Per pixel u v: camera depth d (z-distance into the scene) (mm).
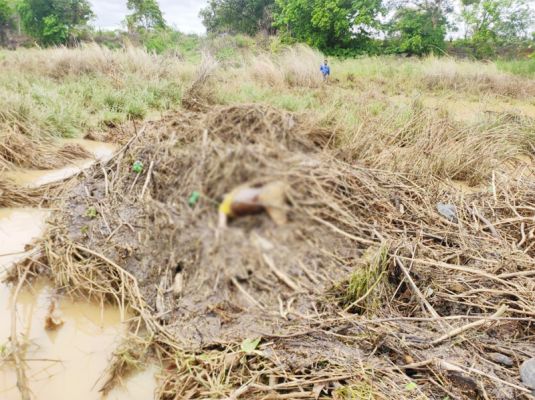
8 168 4195
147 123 3574
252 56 11898
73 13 25312
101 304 2416
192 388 1888
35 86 6711
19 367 1904
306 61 10617
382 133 5211
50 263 2605
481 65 12875
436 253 2951
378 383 1923
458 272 2803
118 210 2898
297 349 2074
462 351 2170
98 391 1944
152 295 2422
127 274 2488
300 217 2080
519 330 2387
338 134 3584
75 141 5527
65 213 2994
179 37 21094
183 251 2311
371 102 7527
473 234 3303
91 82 8141
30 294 2525
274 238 2059
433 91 10445
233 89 8258
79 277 2516
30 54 10914
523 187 4090
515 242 3244
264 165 2008
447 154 4770
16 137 4617
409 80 11148
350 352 2096
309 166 2188
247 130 2242
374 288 2412
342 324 2234
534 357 2150
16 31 29969
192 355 2016
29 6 24516
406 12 19547
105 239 2715
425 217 3398
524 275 2713
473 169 4676
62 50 10641
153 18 23828
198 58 12852
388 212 3178
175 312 2266
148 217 2588
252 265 2117
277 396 1820
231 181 1987
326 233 2246
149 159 2922
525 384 1968
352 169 3000
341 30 18562
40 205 3420
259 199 1965
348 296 2316
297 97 7891
